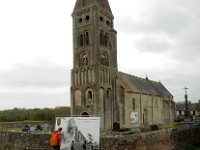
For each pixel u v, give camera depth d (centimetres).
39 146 3528
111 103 6166
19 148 3700
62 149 2283
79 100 6078
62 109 10294
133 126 6762
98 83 5819
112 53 6425
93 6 6159
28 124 5344
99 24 6191
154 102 8306
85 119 2295
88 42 6162
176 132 4828
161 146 4222
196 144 5466
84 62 6153
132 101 6888
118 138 3456
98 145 2236
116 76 6391
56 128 2342
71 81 6247
